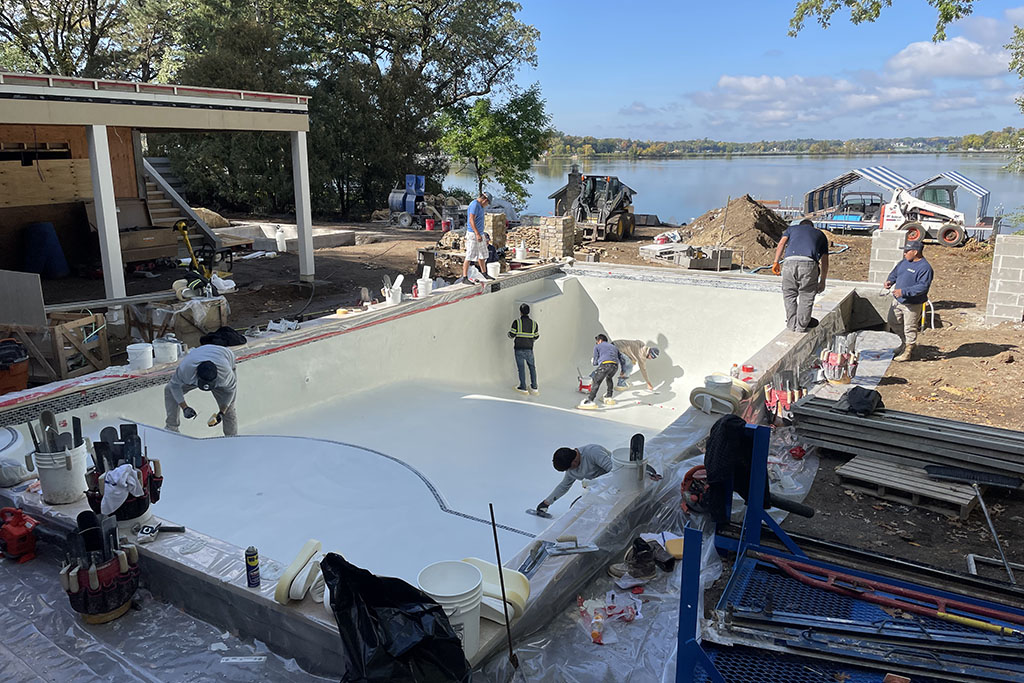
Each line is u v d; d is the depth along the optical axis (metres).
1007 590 4.07
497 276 13.41
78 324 8.47
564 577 4.29
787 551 4.59
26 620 4.14
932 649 3.62
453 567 3.68
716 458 4.79
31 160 15.52
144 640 3.97
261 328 11.45
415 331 11.53
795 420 6.83
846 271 16.88
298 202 14.84
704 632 3.79
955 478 5.69
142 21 34.34
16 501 4.98
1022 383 8.68
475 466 8.49
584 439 9.91
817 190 29.34
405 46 35.09
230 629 4.05
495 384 13.31
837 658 3.55
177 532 4.56
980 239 23.22
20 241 15.58
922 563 4.40
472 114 34.34
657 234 24.86
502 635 3.73
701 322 13.51
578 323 14.79
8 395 6.64
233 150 29.02
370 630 3.04
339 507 5.36
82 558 4.03
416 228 26.72
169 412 7.47
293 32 32.72
